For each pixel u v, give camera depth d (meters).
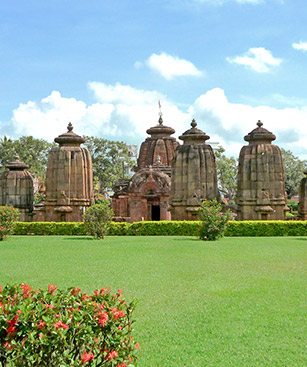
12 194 37.34
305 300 11.42
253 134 35.38
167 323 9.55
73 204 35.72
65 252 20.61
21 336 5.23
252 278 14.23
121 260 17.98
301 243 24.45
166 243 24.41
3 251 21.06
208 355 7.82
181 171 34.66
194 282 13.61
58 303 5.55
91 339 5.40
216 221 26.11
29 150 78.88
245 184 34.62
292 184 84.94
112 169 83.94
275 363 7.46
